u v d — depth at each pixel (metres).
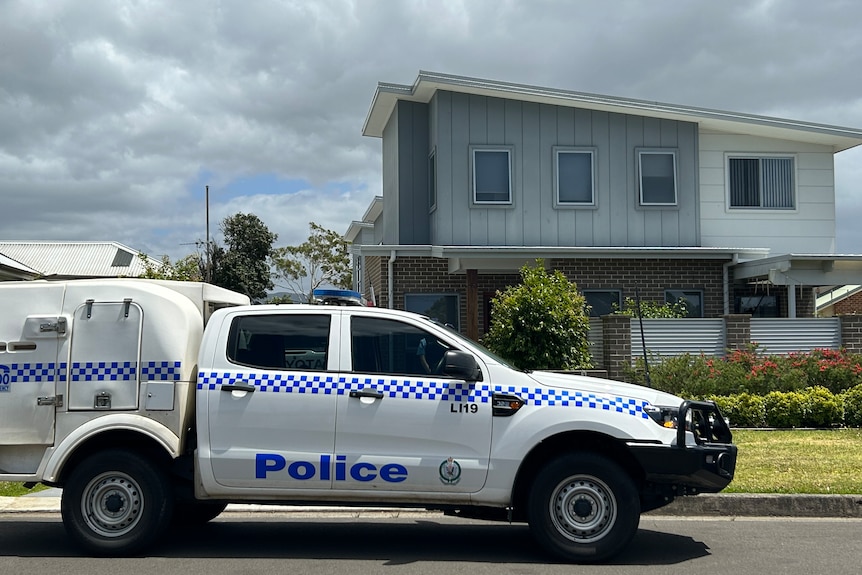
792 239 19.67
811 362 14.26
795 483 8.97
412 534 7.89
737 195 19.61
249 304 8.27
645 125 19.00
